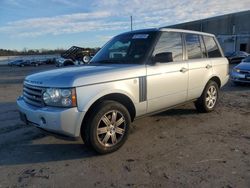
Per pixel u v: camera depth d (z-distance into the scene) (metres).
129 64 4.59
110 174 3.58
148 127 5.43
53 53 83.81
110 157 4.09
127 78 4.29
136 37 5.14
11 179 3.51
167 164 3.80
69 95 3.72
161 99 4.88
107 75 4.08
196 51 5.85
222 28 44.47
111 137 4.17
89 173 3.62
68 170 3.72
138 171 3.63
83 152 4.30
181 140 4.70
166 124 5.60
